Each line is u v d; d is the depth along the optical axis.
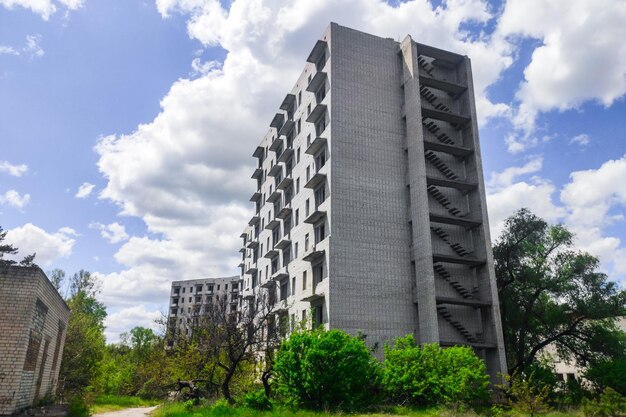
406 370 27.16
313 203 40.38
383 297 35.00
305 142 44.72
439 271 36.72
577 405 28.34
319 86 42.22
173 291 109.38
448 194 39.56
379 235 36.59
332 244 34.91
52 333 25.42
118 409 30.39
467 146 40.78
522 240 40.66
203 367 33.47
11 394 18.11
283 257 46.44
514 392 21.30
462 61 42.91
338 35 40.88
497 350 34.03
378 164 38.53
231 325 32.06
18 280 19.38
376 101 40.34
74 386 37.34
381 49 42.38
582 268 38.94
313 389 24.22
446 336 34.88
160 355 40.78
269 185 57.19
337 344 25.25
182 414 22.42
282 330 35.97
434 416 22.62
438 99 42.59
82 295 48.59
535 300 41.00
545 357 46.81
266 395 26.06
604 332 38.53
